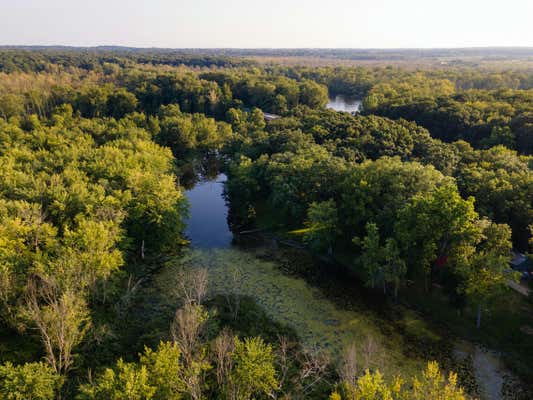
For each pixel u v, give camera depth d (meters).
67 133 110.88
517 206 61.66
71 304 40.84
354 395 31.14
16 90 181.50
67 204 62.59
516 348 47.25
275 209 85.31
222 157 124.38
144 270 65.88
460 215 50.50
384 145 92.31
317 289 61.38
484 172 71.44
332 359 46.28
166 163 97.62
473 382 43.12
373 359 46.44
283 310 56.06
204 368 35.28
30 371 32.56
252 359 33.62
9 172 71.88
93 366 43.19
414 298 57.66
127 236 65.25
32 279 46.81
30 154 89.00
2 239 48.69
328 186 73.00
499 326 50.31
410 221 54.53
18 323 43.28
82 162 83.50
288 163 83.19
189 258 70.56
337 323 53.19
